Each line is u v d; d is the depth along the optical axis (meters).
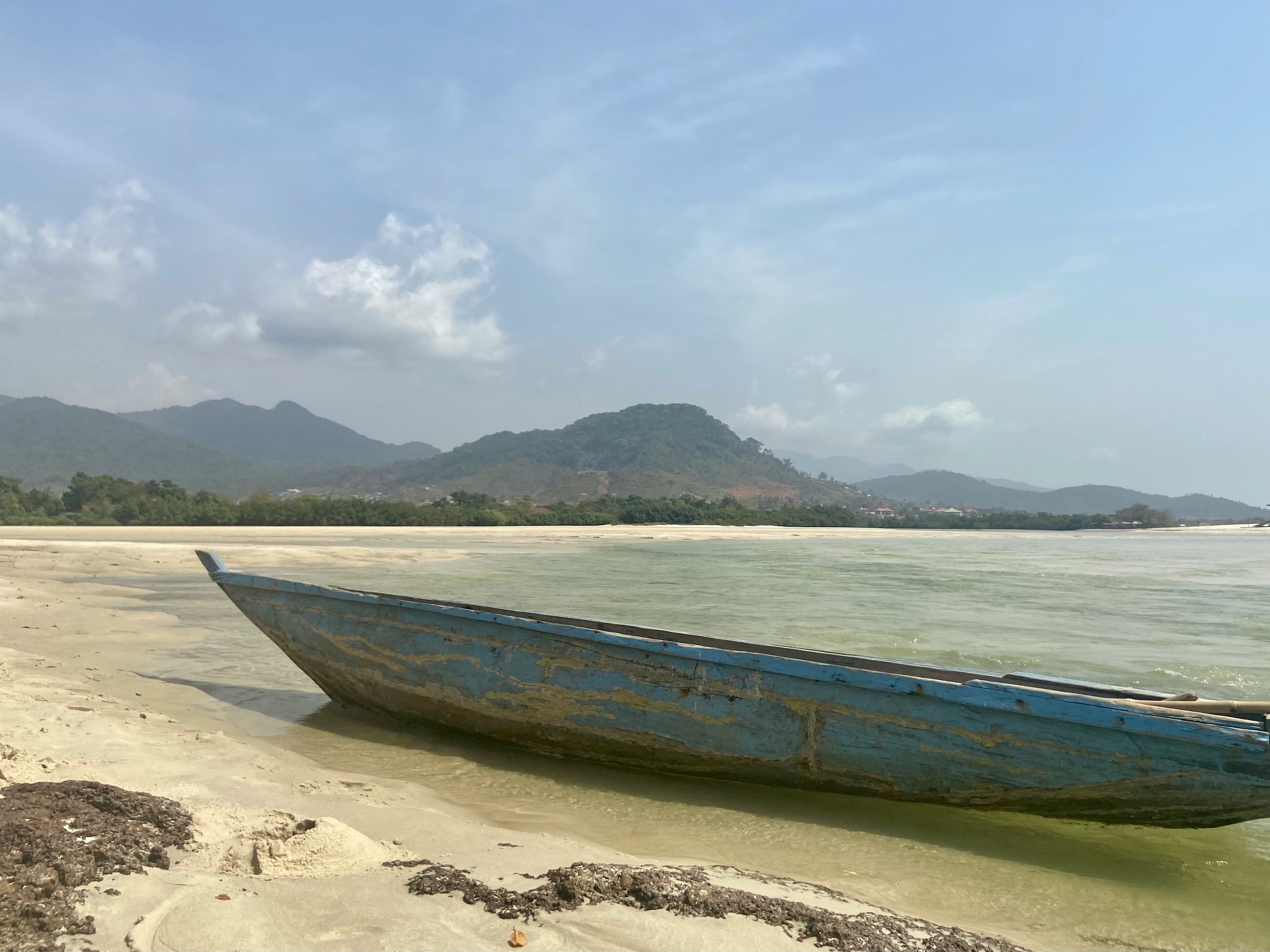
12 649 10.46
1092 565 40.41
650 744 6.85
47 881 3.45
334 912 3.58
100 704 7.77
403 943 3.34
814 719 6.31
